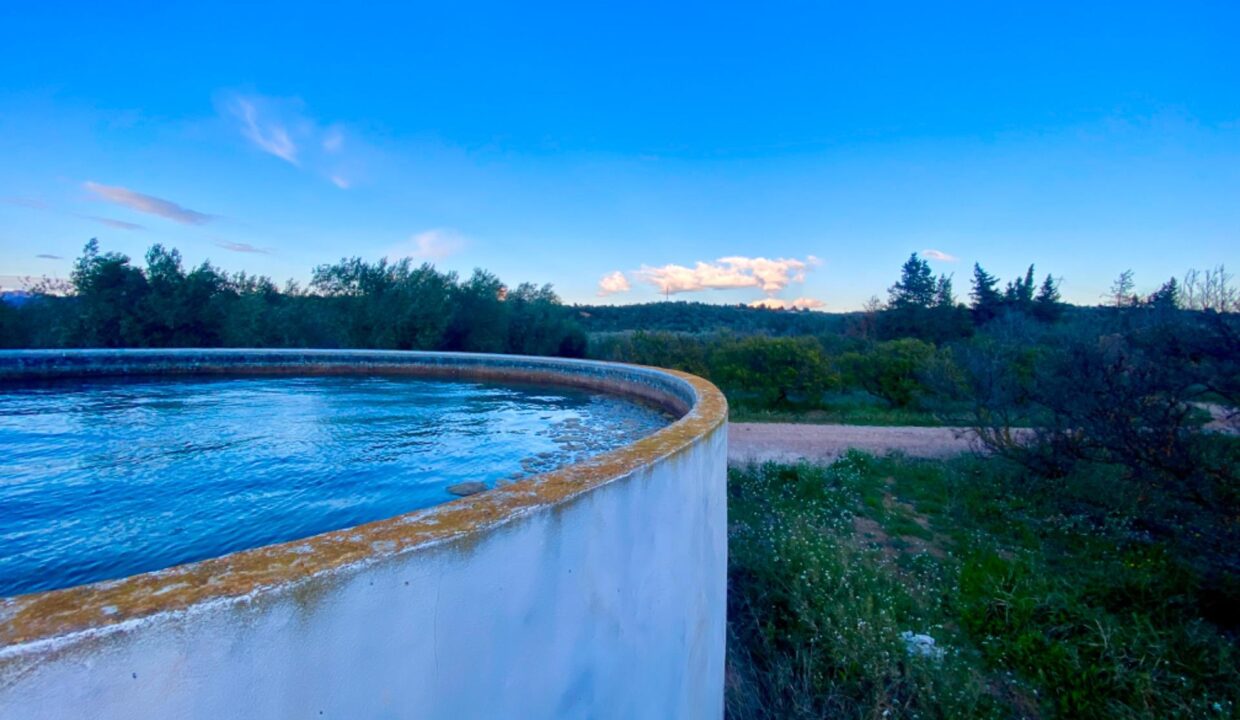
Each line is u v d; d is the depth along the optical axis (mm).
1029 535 7219
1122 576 5977
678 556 2111
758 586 5547
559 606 1407
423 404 9336
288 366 12758
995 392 9820
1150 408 6809
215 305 20391
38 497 4051
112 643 732
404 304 22797
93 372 10531
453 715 1142
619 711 1689
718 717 2977
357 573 962
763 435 11992
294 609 889
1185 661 4742
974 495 8594
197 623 796
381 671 1011
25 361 9789
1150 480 6723
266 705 869
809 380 16109
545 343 27734
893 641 4723
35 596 782
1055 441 8508
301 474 4852
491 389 11320
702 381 6793
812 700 4270
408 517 1175
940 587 5895
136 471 4766
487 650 1209
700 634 2424
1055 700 4488
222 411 8109
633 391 9953
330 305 23000
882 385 16453
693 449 2279
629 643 1732
